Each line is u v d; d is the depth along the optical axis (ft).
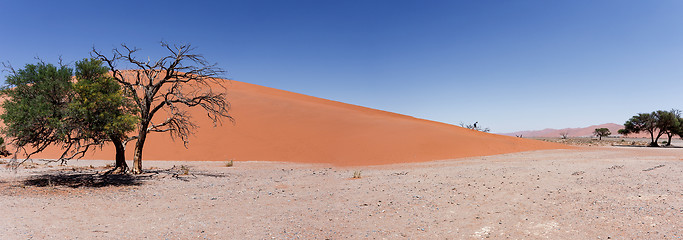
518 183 40.24
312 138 97.86
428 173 53.57
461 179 45.47
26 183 43.50
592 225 22.58
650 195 30.22
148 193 38.60
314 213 28.35
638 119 203.31
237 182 47.32
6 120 41.65
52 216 26.35
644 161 62.18
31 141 43.14
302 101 156.35
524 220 24.63
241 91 151.53
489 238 21.06
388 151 86.63
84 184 43.98
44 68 44.47
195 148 89.15
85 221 25.21
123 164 55.62
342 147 89.92
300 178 51.37
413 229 23.36
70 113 41.96
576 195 31.86
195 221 25.72
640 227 21.52
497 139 114.21
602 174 44.57
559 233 21.38
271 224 24.84
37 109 40.14
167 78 55.88
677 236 19.53
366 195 36.17
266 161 80.12
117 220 25.82
